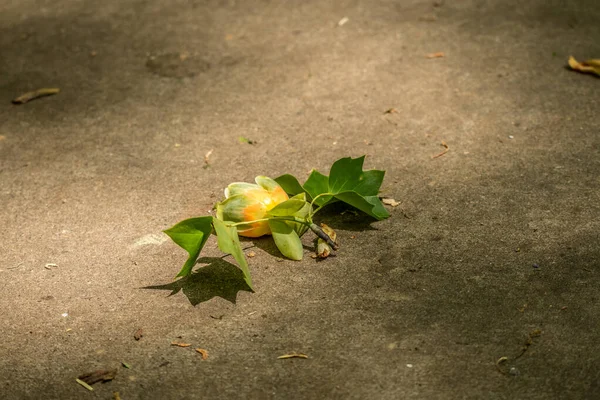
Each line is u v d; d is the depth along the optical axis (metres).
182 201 4.31
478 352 3.10
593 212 3.96
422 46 6.04
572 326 3.21
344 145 4.79
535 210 4.00
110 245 3.95
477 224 3.92
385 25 6.44
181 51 6.23
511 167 4.42
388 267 3.64
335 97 5.39
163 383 3.05
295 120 5.12
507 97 5.23
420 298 3.42
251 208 3.74
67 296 3.59
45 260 3.87
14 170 4.75
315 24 6.55
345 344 3.18
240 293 3.53
